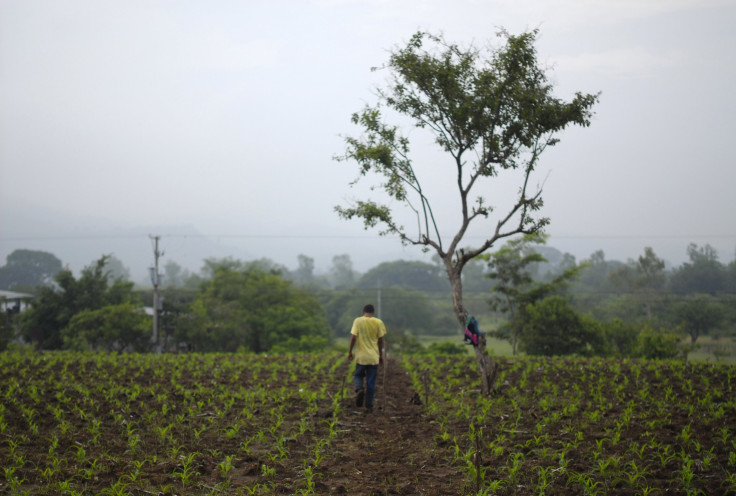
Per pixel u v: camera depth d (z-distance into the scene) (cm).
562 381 1440
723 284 9300
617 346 4200
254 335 6091
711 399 1166
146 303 7738
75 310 5403
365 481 724
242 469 763
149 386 1317
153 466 745
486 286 12662
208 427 968
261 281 6319
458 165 1410
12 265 16175
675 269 10406
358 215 1406
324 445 884
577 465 748
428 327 9456
